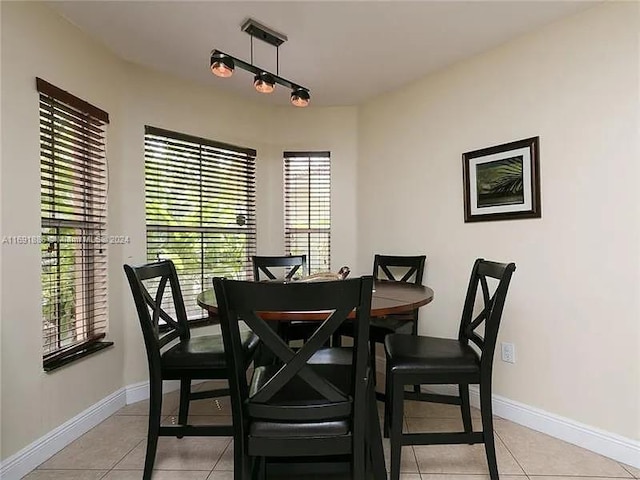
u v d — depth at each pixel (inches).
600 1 76.3
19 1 71.6
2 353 67.0
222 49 96.1
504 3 77.2
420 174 114.2
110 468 71.6
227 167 127.0
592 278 78.7
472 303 77.9
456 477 68.4
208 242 122.5
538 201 86.9
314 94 125.2
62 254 84.2
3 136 68.2
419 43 93.3
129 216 103.4
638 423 72.5
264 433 49.9
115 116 99.3
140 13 80.7
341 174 135.6
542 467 71.6
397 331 100.6
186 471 70.7
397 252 121.0
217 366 68.2
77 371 84.5
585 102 79.4
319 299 46.3
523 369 89.8
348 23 84.3
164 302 112.6
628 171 73.7
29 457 70.9
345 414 50.2
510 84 92.3
